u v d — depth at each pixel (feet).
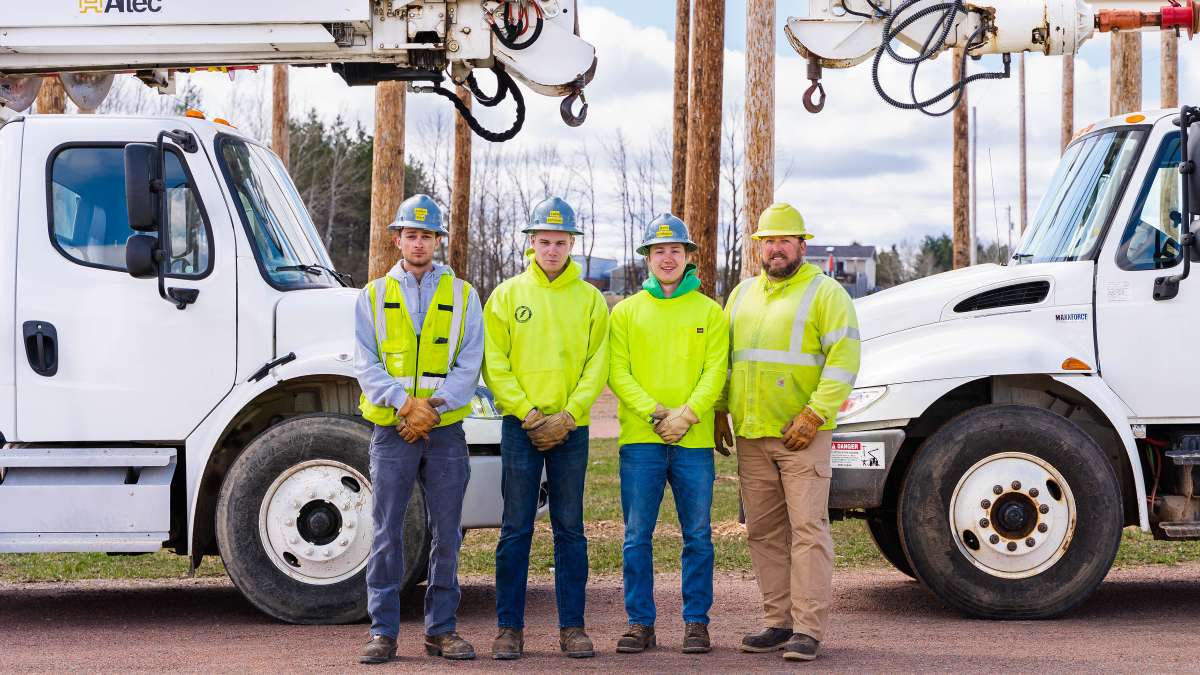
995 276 25.90
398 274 21.22
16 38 25.48
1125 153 26.02
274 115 71.72
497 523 25.23
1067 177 27.40
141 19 25.38
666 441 21.39
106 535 24.07
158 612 26.48
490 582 30.48
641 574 22.04
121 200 24.91
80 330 24.57
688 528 21.90
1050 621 24.70
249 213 25.41
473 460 25.04
